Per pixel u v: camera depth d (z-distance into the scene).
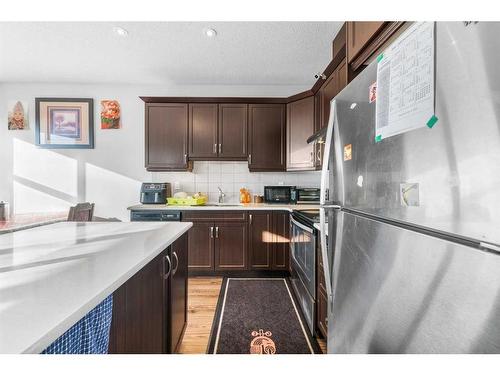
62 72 3.24
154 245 1.16
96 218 3.61
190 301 2.46
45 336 0.50
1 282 0.73
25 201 3.58
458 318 0.54
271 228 3.14
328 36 2.46
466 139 0.52
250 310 2.28
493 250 0.47
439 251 0.59
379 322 0.85
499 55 0.45
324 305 1.71
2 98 3.55
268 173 3.68
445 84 0.57
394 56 0.77
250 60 2.93
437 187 0.60
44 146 3.57
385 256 0.82
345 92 1.16
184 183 3.66
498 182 0.45
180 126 3.35
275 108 3.39
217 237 3.13
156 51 2.74
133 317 1.00
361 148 1.00
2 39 2.53
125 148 3.63
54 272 0.81
